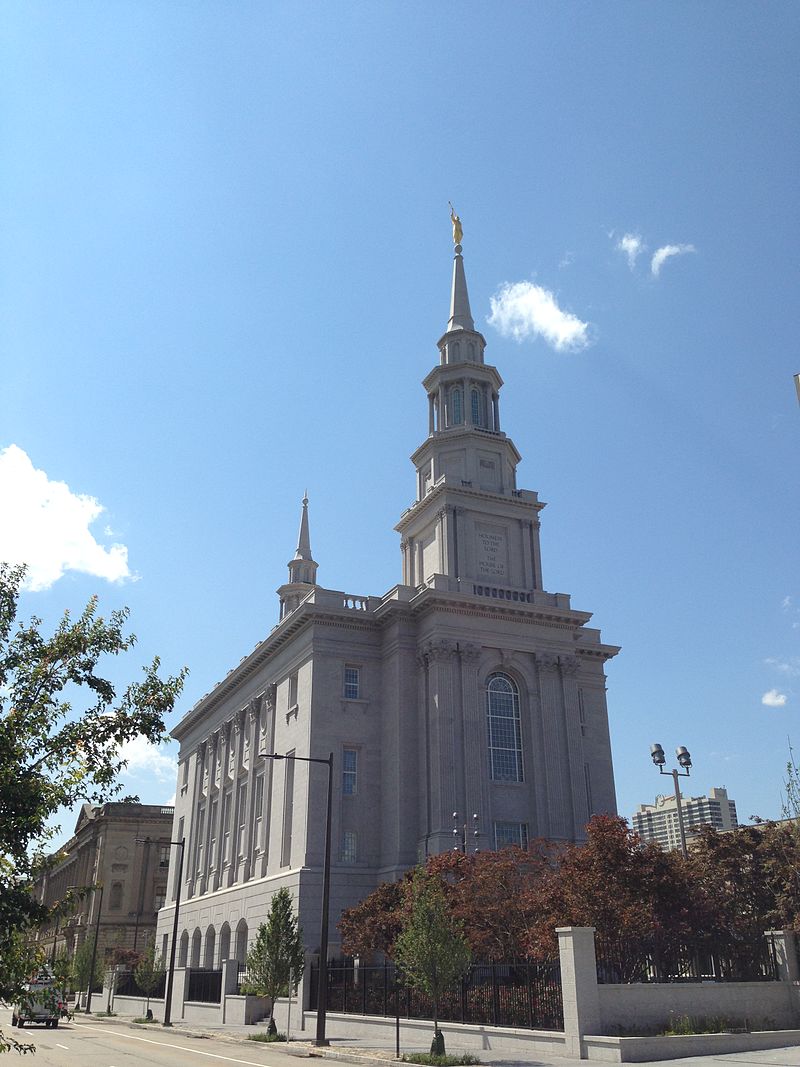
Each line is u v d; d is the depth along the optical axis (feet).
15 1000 45.62
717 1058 80.64
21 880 46.01
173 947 181.37
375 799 192.85
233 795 237.45
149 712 51.85
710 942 108.78
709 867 132.36
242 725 241.35
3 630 51.67
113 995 248.32
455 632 193.88
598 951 102.68
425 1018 117.70
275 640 216.95
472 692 190.08
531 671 200.34
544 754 193.06
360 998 134.92
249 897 204.85
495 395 240.12
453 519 213.46
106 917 353.72
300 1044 117.19
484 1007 106.73
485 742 189.26
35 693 50.24
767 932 104.27
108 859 362.94
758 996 96.17
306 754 192.34
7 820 43.88
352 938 148.36
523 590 207.31
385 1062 92.99
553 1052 89.86
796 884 121.90
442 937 100.07
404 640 198.49
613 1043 82.43
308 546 313.73
